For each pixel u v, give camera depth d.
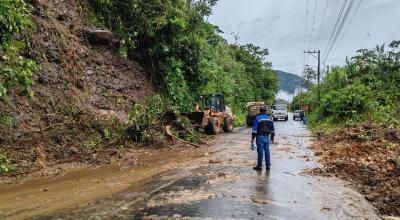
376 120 21.05
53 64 15.92
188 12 25.42
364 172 9.32
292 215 6.09
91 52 19.20
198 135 19.83
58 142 12.85
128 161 11.95
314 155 13.06
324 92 43.03
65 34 17.81
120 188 8.14
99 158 12.09
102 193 7.70
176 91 24.27
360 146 13.38
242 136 21.83
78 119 14.63
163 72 23.72
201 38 27.67
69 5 19.19
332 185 8.38
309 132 24.86
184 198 7.05
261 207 6.46
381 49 32.44
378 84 28.48
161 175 9.52
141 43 22.88
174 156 13.09
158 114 17.97
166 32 23.56
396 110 21.84
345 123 24.11
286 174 9.58
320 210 6.44
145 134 15.31
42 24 16.14
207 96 25.20
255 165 10.98
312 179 8.98
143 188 8.05
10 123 12.26
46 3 17.47
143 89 21.39
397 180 8.16
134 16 22.38
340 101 27.36
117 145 14.39
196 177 9.08
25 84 9.67
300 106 85.69
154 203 6.74
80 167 10.93
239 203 6.68
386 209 6.68
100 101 17.58
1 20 8.90
